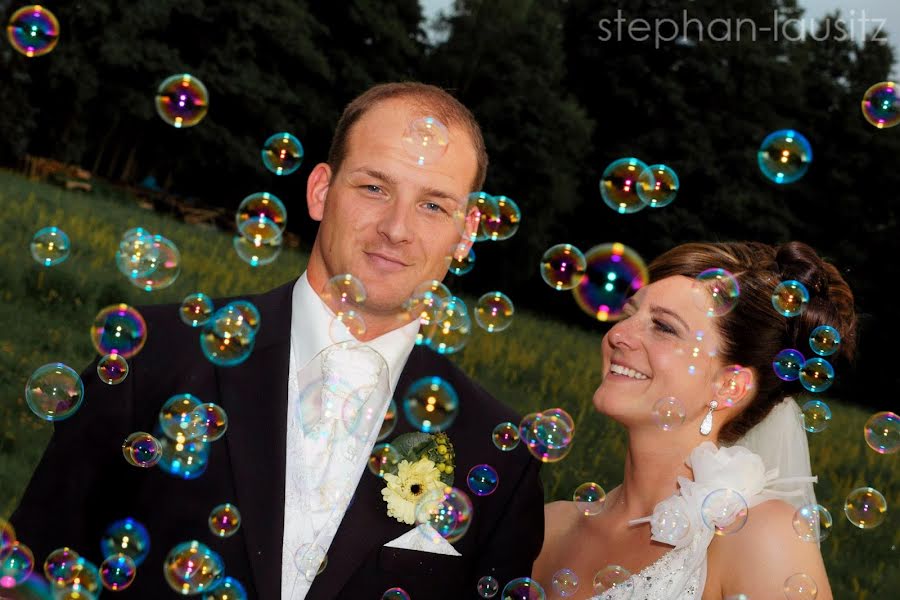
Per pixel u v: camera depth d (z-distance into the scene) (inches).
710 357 92.4
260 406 73.4
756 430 102.3
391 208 73.7
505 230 131.6
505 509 79.9
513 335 485.7
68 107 821.2
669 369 91.2
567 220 1031.6
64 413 76.0
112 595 70.5
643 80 1044.5
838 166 1101.1
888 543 298.5
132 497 71.6
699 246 98.2
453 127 76.7
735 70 1057.5
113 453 71.9
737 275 94.5
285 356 75.8
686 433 94.3
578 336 669.9
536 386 375.6
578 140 944.9
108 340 75.0
